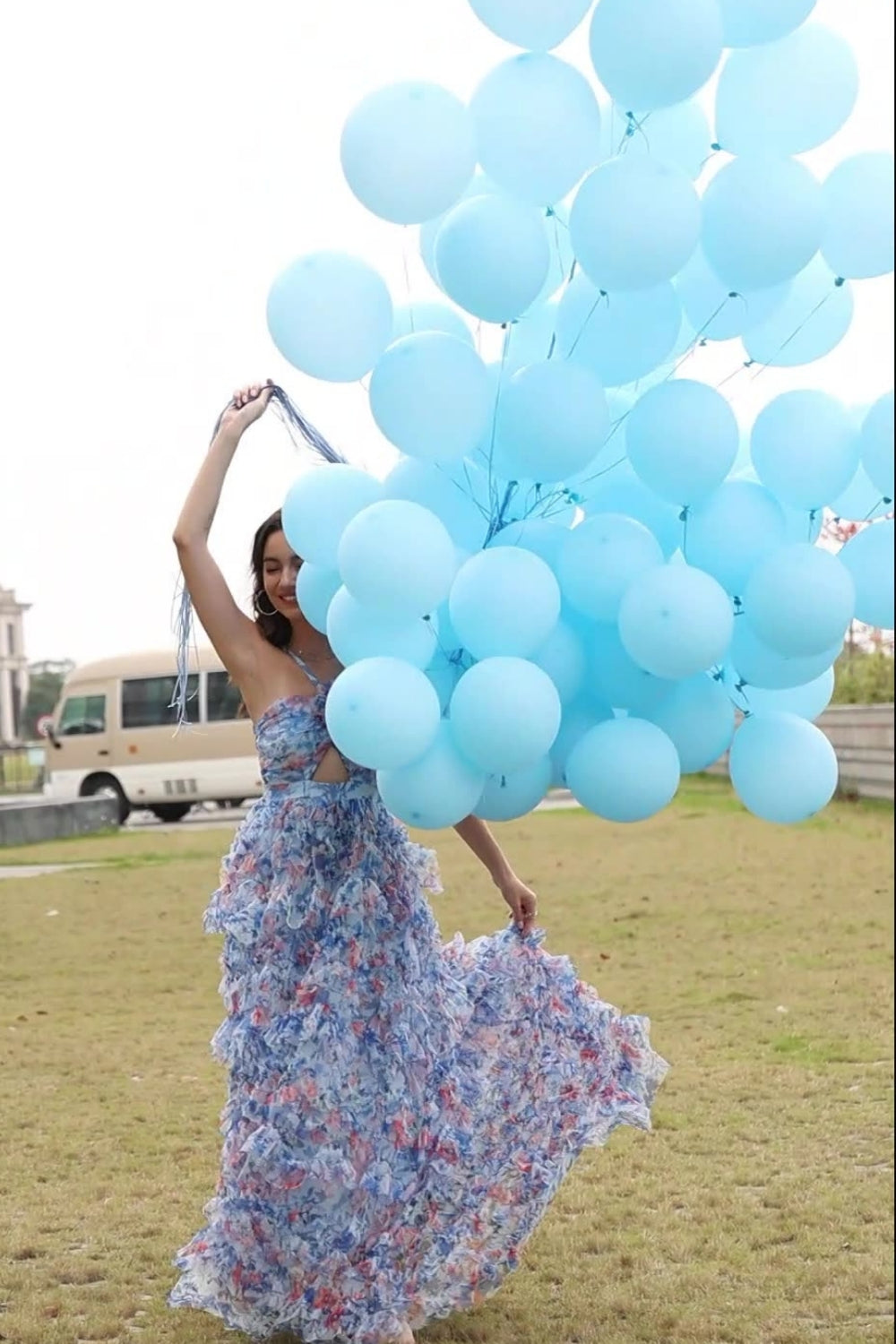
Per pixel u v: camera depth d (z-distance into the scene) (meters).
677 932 9.40
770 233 3.12
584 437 3.14
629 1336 3.66
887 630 3.31
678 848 14.04
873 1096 5.69
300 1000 3.45
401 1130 3.45
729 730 3.46
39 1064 6.33
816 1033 6.70
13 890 11.92
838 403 3.32
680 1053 6.39
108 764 21.58
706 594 3.09
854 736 19.19
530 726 3.02
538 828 16.48
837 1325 3.73
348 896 3.49
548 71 3.12
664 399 3.18
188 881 12.41
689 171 3.40
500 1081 3.69
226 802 22.66
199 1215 4.48
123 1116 5.52
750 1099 5.66
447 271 3.12
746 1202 4.57
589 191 3.07
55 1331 3.65
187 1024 7.12
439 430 3.11
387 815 3.61
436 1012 3.60
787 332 3.47
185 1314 3.77
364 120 3.08
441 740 3.15
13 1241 4.25
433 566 3.05
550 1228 4.36
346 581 3.09
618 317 3.25
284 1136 3.38
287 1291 3.36
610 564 3.16
